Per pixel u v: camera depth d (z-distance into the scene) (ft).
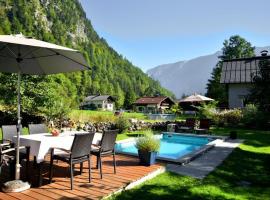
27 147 16.49
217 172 21.89
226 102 122.83
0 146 15.78
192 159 26.50
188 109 134.62
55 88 52.90
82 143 16.42
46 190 15.40
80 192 15.24
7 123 47.37
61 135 19.49
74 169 20.33
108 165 22.31
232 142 39.50
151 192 16.44
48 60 20.01
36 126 22.24
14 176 16.70
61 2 493.77
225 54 154.92
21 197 14.21
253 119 58.65
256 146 36.32
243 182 19.75
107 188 16.02
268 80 34.35
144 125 57.72
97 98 278.05
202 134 48.93
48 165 21.09
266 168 24.06
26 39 15.31
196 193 16.60
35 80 48.29
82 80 323.98
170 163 24.67
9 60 20.03
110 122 54.80
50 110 50.01
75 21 496.23
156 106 216.13
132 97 287.28
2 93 45.93
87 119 58.39
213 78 155.02
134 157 26.40
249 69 80.74
